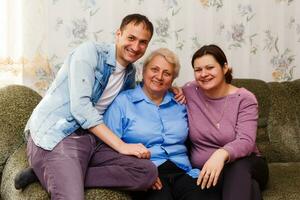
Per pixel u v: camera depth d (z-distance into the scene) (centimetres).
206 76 181
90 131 164
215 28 243
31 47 217
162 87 181
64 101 163
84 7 223
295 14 255
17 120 190
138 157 158
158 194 162
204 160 184
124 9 228
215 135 182
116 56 177
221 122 183
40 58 219
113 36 229
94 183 151
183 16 237
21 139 189
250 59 253
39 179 154
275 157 227
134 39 173
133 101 182
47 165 150
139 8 230
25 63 217
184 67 241
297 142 231
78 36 224
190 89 196
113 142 161
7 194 167
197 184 168
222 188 167
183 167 182
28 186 155
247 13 247
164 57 179
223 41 246
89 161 162
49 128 158
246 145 171
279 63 257
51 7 218
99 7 225
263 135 228
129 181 150
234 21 246
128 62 179
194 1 237
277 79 257
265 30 252
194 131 187
